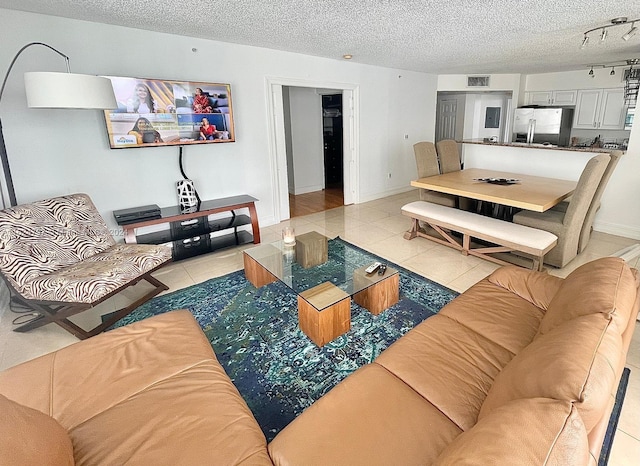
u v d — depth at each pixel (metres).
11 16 2.91
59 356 1.62
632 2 2.72
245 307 2.80
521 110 7.37
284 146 4.94
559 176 4.53
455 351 1.58
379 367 1.52
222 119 4.09
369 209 5.74
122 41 3.42
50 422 1.12
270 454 1.16
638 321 2.35
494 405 1.09
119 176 3.65
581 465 0.70
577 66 6.30
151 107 3.60
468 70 6.42
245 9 2.86
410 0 2.65
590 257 3.60
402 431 1.19
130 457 1.14
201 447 1.16
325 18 3.10
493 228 3.33
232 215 4.45
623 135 6.62
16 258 2.46
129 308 2.74
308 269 2.79
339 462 1.09
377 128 6.06
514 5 2.78
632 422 1.67
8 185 2.88
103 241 3.04
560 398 0.83
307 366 2.13
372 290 2.59
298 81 4.79
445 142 4.97
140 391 1.42
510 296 2.02
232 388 1.48
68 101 2.32
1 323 2.68
